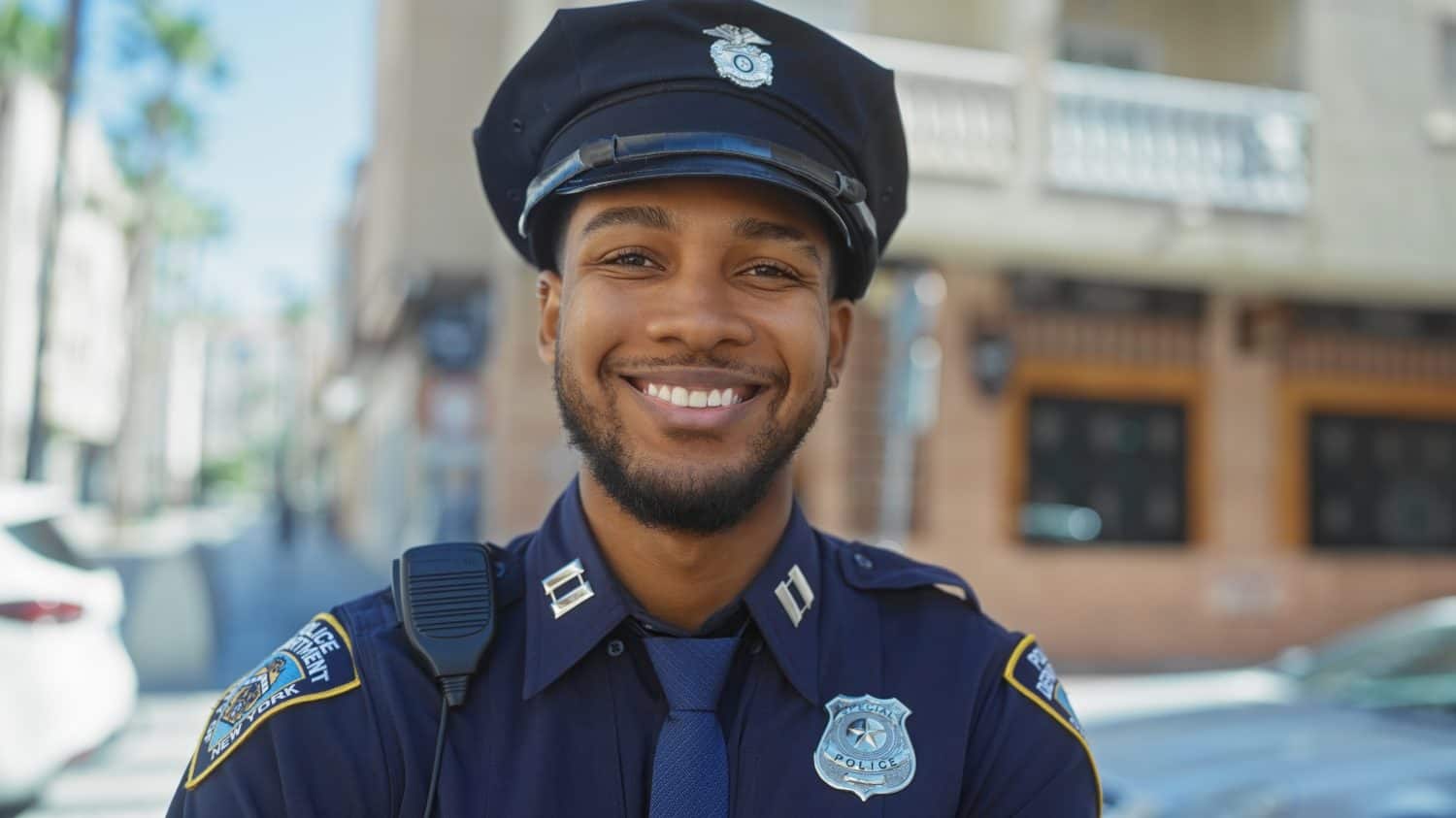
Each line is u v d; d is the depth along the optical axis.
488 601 1.21
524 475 9.83
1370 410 10.97
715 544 1.21
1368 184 9.65
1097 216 9.06
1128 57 10.55
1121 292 10.22
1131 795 3.52
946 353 9.81
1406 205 9.72
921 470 9.71
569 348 1.21
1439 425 11.21
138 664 8.32
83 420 31.83
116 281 33.50
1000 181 8.85
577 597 1.21
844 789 1.15
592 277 1.20
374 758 1.11
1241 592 10.39
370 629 1.20
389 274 11.66
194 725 6.85
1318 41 9.66
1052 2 9.05
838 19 9.35
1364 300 10.80
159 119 24.09
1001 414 9.91
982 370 9.73
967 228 8.77
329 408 23.23
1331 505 10.86
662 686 1.19
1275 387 10.61
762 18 1.21
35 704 4.46
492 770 1.12
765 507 1.24
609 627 1.19
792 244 1.20
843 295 1.40
